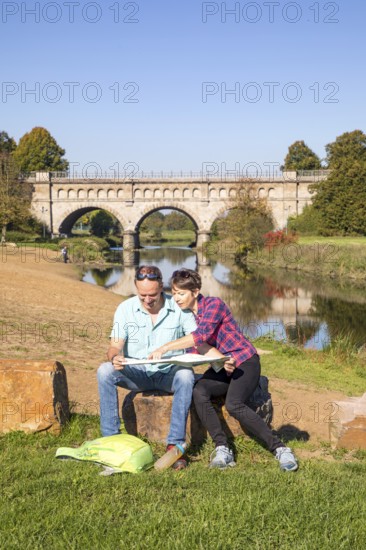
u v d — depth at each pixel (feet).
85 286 106.11
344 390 36.04
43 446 20.18
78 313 68.39
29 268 129.08
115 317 20.58
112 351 20.10
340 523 14.11
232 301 102.42
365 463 19.72
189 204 265.13
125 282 136.26
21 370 21.01
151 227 524.11
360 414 21.99
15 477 16.76
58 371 21.57
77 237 277.85
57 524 13.67
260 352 51.03
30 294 80.38
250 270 172.24
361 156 296.51
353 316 84.58
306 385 36.70
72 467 17.54
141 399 20.83
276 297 108.58
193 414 20.57
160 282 20.16
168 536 13.32
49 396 20.90
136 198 266.57
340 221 235.61
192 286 20.16
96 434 21.16
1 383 20.86
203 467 18.45
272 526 13.89
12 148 338.95
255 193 256.52
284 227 258.16
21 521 13.82
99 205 267.39
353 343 60.85
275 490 15.87
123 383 20.67
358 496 15.69
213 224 268.21
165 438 20.68
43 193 265.95
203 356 19.54
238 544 13.10
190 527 13.60
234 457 19.71
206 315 19.79
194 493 15.75
